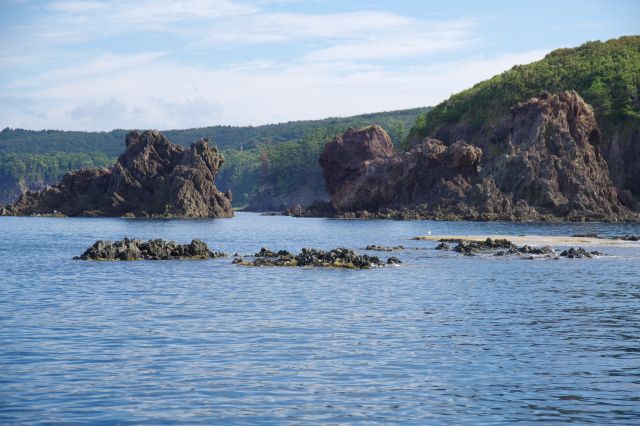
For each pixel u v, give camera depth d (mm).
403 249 96938
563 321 43625
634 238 112875
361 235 131750
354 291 56750
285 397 27062
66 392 27344
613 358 33750
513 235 124688
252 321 43125
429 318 44562
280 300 51812
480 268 74062
